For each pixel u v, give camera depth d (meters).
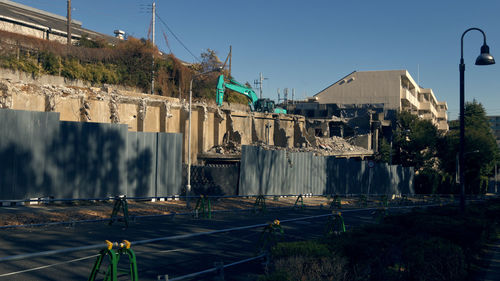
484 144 65.38
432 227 11.99
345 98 84.62
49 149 21.38
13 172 20.03
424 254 9.30
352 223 22.02
